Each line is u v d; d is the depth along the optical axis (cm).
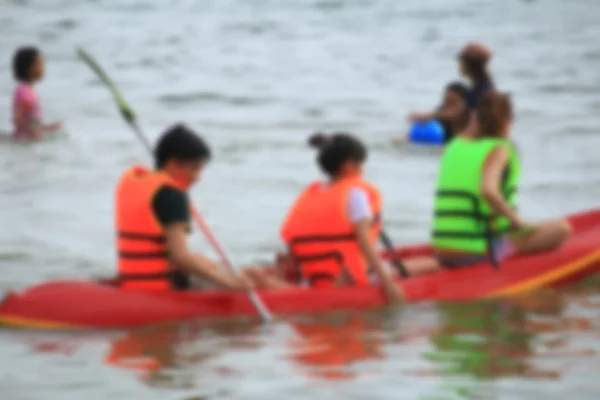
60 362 2566
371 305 2975
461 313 2958
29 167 4978
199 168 2897
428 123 5491
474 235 3175
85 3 11169
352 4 11019
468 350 2652
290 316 2912
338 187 3016
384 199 4419
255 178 4800
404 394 2356
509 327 2836
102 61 8269
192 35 9431
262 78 7612
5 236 3853
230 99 6881
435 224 3234
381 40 9175
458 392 2370
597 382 2425
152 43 9050
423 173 4894
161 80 7538
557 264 3225
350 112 6431
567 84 7219
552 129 5838
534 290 3164
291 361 2570
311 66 8075
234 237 3881
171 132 2884
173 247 2839
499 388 2392
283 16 10400
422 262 3181
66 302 2820
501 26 9744
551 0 11088
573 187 4581
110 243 3791
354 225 2988
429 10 10656
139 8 10881
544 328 2828
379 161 5153
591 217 3556
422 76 7656
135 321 2805
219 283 2873
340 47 8850
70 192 4534
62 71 7838
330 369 2517
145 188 2855
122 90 7156
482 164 3141
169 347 2670
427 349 2659
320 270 3027
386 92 7088
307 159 5200
